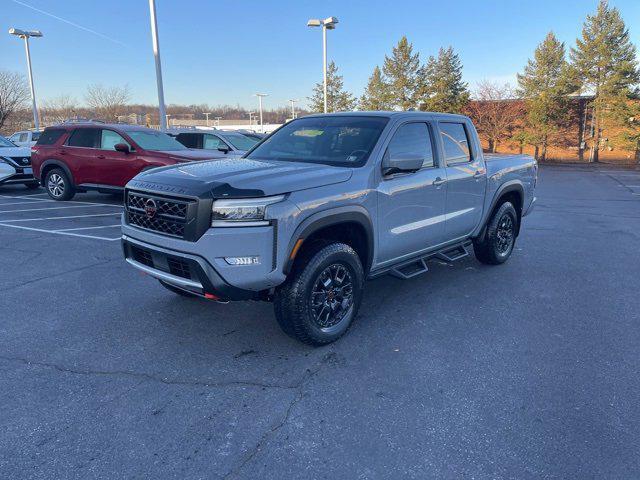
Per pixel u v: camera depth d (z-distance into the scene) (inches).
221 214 128.4
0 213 386.3
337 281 151.1
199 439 107.0
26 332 161.2
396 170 162.4
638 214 447.8
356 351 150.2
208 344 153.9
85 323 169.2
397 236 172.9
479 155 219.5
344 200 147.4
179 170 151.6
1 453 101.5
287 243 133.0
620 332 166.9
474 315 181.3
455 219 204.4
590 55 1270.9
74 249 270.8
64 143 428.8
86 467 97.9
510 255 266.4
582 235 341.1
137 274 225.9
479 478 95.7
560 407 120.3
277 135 196.5
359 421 114.0
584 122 1316.4
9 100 1540.4
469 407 120.1
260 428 111.0
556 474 96.7
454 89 1423.5
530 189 267.0
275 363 141.7
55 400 121.3
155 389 127.1
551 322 175.3
